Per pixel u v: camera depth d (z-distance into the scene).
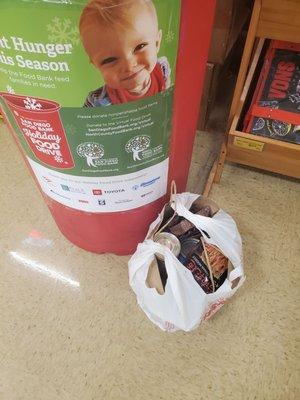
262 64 1.28
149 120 0.67
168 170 0.86
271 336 1.01
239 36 1.40
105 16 0.49
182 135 0.80
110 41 0.52
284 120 1.12
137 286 0.89
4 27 0.50
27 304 1.08
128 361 0.98
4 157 1.42
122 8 0.49
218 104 1.54
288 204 1.26
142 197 0.88
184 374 0.96
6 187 1.33
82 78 0.56
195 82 0.70
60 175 0.79
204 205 0.96
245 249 1.16
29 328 1.04
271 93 1.16
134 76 0.58
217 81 1.37
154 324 1.03
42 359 0.99
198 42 0.62
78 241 1.14
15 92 0.61
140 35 0.53
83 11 0.47
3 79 0.60
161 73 0.60
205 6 0.57
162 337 1.01
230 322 1.03
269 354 0.98
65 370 0.97
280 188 1.30
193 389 0.94
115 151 0.71
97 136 0.67
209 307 0.88
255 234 1.19
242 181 1.31
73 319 1.05
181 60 0.62
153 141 0.73
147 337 1.02
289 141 1.11
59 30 0.49
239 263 0.90
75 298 1.08
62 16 0.48
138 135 0.69
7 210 1.27
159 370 0.97
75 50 0.52
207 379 0.95
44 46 0.51
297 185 1.30
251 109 1.16
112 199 0.85
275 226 1.21
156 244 0.85
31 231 1.22
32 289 1.11
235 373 0.96
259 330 1.02
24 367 0.98
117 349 1.00
